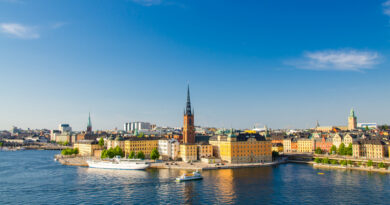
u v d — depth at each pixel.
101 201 154.25
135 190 175.88
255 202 152.50
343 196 162.75
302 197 161.25
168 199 157.62
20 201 154.25
